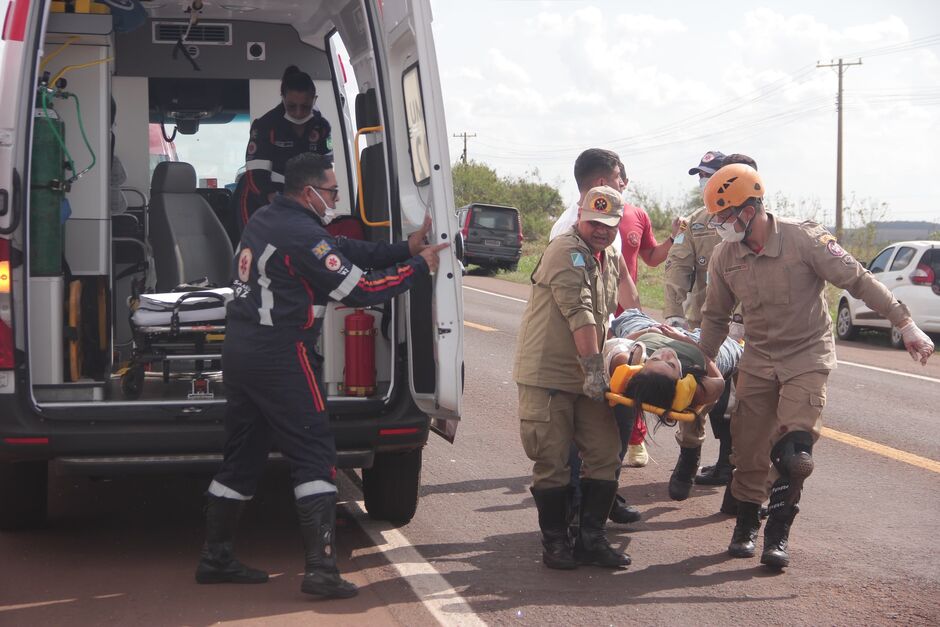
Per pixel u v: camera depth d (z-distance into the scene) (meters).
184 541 5.59
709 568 5.23
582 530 5.27
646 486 6.93
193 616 4.42
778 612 4.59
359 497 6.56
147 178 7.66
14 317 4.82
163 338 5.47
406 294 5.14
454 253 4.88
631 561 5.26
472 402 9.98
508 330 16.31
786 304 5.17
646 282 27.47
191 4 7.29
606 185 5.77
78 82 5.69
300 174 4.73
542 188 61.22
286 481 7.00
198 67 7.67
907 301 15.62
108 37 5.79
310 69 7.78
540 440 5.11
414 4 4.85
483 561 5.28
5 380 4.82
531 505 6.41
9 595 4.68
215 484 4.83
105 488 6.73
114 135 7.57
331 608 4.54
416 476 5.78
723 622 4.46
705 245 6.77
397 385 5.26
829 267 5.11
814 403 5.12
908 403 10.29
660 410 4.98
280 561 5.26
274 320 4.64
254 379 4.65
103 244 5.68
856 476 7.23
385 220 5.59
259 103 7.79
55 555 5.30
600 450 5.21
